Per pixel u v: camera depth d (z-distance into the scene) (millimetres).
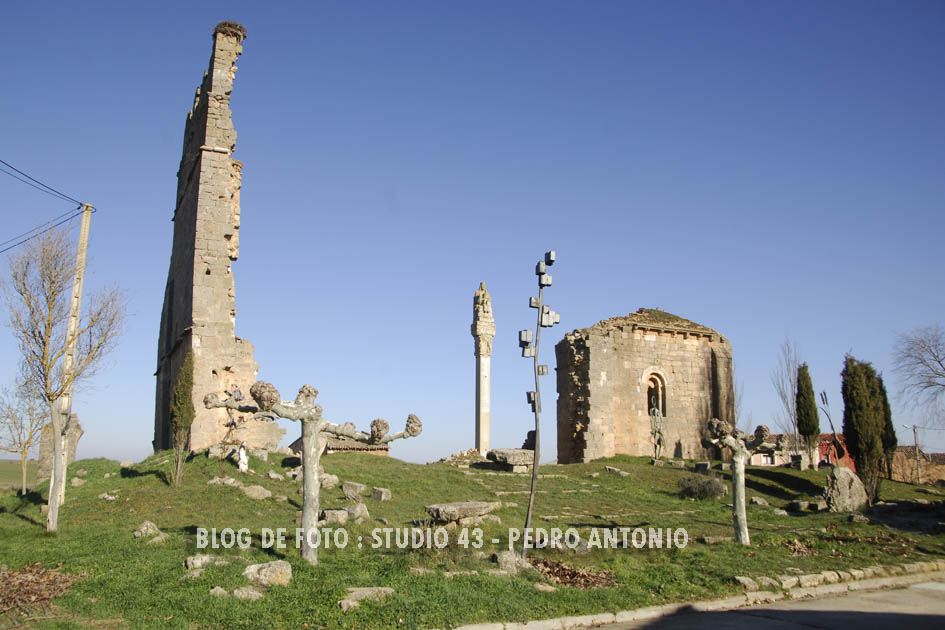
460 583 12656
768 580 14648
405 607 11070
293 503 20094
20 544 15398
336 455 29750
